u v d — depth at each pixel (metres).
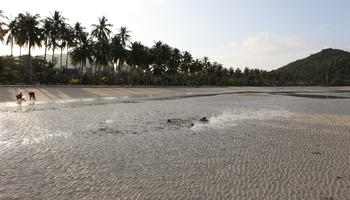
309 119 15.01
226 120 14.55
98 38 60.25
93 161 6.83
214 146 8.66
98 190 4.98
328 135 10.51
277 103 26.50
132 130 11.30
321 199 4.65
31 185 5.18
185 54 98.44
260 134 10.69
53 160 6.85
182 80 96.12
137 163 6.73
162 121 13.93
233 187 5.20
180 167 6.45
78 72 72.12
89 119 13.98
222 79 119.00
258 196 4.75
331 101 30.09
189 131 11.28
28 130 10.67
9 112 15.73
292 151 8.05
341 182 5.48
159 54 77.06
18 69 63.34
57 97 27.25
